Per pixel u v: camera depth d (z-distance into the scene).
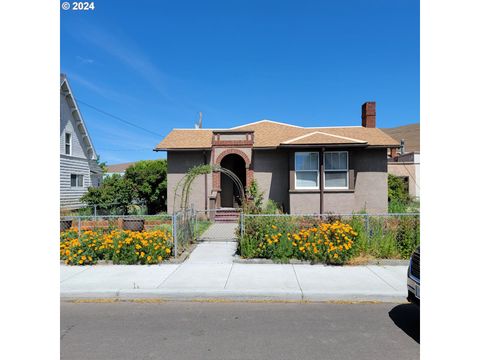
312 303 5.43
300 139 14.37
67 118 19.61
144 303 5.47
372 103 18.17
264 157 15.61
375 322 4.64
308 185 14.34
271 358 3.68
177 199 15.91
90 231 8.40
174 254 7.96
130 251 7.62
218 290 5.71
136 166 20.88
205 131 17.98
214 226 13.52
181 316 4.88
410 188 26.00
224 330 4.39
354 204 14.28
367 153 15.19
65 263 7.64
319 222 8.30
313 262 7.50
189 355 3.75
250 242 7.91
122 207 17.14
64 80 18.61
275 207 13.41
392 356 3.71
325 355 3.74
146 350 3.87
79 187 20.75
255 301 5.53
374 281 6.21
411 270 4.55
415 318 4.78
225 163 17.22
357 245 7.64
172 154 16.03
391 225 8.12
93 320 4.75
